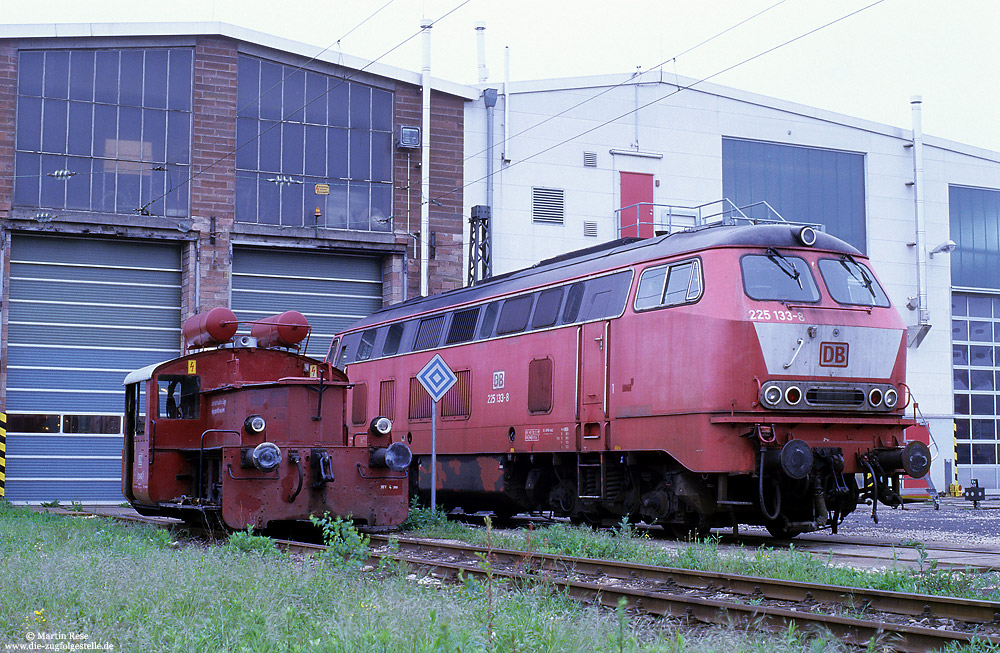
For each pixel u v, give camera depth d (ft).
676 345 48.62
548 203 100.32
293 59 95.71
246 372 55.47
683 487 49.14
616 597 30.66
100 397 92.12
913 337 111.86
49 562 33.17
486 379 63.00
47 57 89.92
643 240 55.98
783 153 109.29
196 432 54.90
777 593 31.12
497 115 100.22
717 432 46.52
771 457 46.37
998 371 118.93
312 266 97.45
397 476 51.47
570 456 56.90
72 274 91.61
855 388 48.37
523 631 22.61
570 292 57.21
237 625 23.95
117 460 92.79
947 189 116.47
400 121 98.22
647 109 104.17
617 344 52.54
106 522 58.49
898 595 28.12
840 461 47.44
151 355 93.50
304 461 49.47
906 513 80.43
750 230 49.06
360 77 97.55
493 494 62.90
